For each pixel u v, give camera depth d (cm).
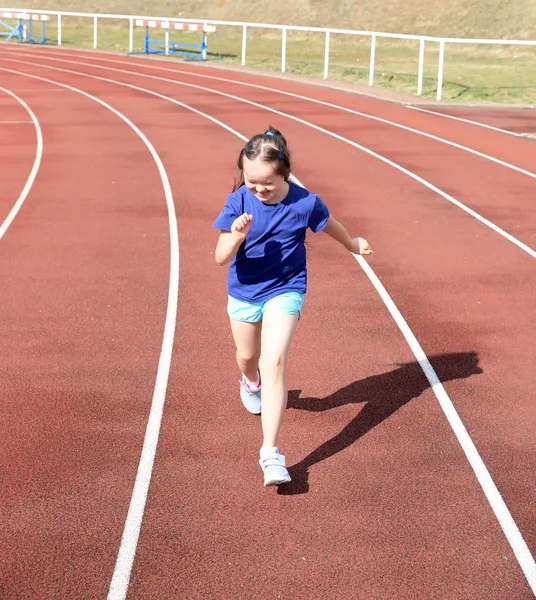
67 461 464
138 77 2555
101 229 971
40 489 436
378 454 477
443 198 1149
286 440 492
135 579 367
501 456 476
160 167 1333
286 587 363
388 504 427
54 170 1303
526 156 1457
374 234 965
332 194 1163
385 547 392
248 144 405
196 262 845
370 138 1608
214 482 446
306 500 430
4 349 622
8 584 363
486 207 1102
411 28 3638
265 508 422
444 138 1619
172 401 539
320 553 386
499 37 3444
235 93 2222
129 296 742
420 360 609
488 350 630
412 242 933
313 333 658
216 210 1068
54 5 4266
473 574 373
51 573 371
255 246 421
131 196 1138
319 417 520
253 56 3122
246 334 452
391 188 1204
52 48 3416
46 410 525
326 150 1485
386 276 808
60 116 1839
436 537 400
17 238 930
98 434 495
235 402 539
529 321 693
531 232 983
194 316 695
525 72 2614
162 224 996
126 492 435
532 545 395
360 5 3862
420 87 2175
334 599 355
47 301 728
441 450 482
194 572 372
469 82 2389
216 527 405
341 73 2591
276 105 2020
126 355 613
